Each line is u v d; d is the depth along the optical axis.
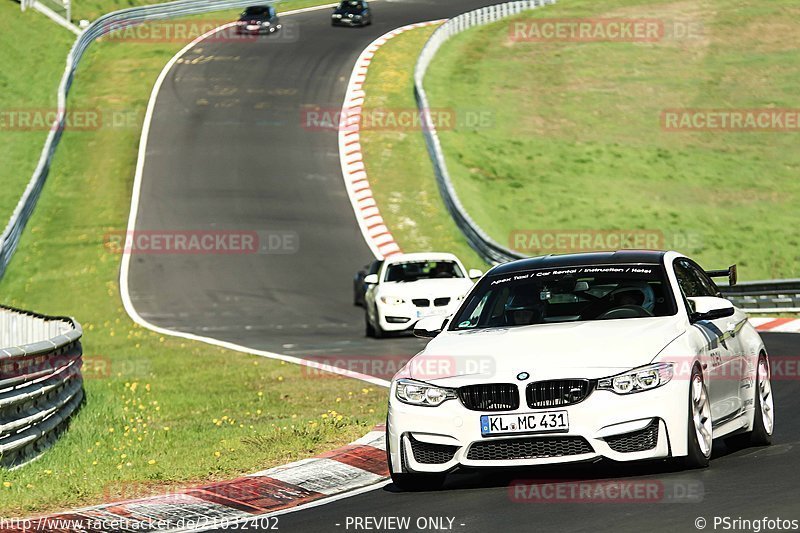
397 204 149.88
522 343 31.58
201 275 123.88
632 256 35.91
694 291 36.25
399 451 31.45
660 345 31.02
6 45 199.88
